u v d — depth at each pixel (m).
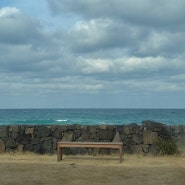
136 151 14.30
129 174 10.16
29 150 14.71
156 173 10.32
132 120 64.38
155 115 87.44
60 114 95.06
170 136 14.59
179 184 8.98
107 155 14.15
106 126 14.75
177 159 13.23
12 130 14.86
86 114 94.81
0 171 10.48
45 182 9.08
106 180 9.34
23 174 10.05
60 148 13.05
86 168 11.06
